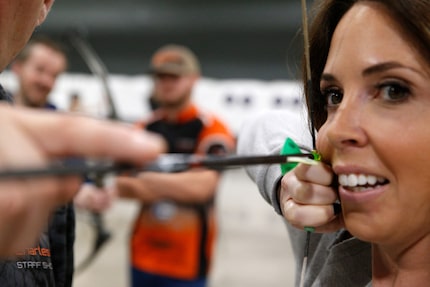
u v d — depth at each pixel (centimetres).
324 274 52
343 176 42
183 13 513
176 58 168
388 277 47
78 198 160
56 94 362
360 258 50
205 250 171
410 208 41
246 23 503
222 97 384
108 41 524
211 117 169
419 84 40
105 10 520
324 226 47
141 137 21
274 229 348
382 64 40
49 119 21
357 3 43
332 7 46
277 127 64
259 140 64
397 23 40
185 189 162
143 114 384
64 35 191
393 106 40
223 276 265
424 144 40
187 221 168
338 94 45
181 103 167
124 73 522
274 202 53
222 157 31
